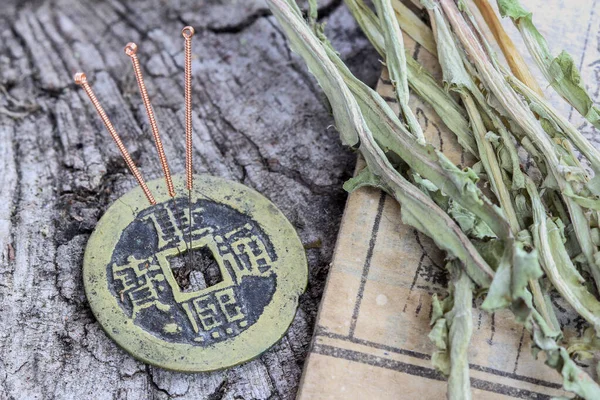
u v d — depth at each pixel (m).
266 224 0.14
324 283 0.14
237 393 0.14
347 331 0.13
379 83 0.15
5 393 0.14
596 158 0.13
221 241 0.14
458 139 0.15
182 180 0.15
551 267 0.13
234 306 0.14
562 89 0.14
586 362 0.13
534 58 0.14
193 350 0.14
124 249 0.14
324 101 0.15
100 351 0.14
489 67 0.14
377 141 0.14
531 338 0.13
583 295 0.13
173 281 0.14
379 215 0.14
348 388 0.13
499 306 0.13
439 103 0.15
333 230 0.15
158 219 0.14
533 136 0.14
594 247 0.13
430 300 0.14
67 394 0.14
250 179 0.15
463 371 0.13
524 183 0.14
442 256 0.14
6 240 0.15
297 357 0.14
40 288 0.14
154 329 0.14
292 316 0.14
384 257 0.14
